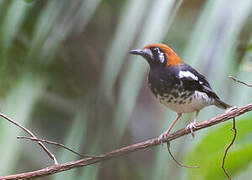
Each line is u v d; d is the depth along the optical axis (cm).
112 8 705
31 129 714
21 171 714
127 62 700
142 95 741
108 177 721
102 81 707
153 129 740
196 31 683
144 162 733
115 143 709
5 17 695
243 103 684
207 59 686
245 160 683
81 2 697
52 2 697
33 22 700
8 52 698
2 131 693
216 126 689
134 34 688
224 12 682
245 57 688
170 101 702
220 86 682
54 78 709
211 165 683
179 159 697
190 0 702
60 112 713
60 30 698
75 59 711
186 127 689
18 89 696
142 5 686
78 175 703
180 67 701
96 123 709
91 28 710
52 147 716
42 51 697
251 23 689
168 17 690
